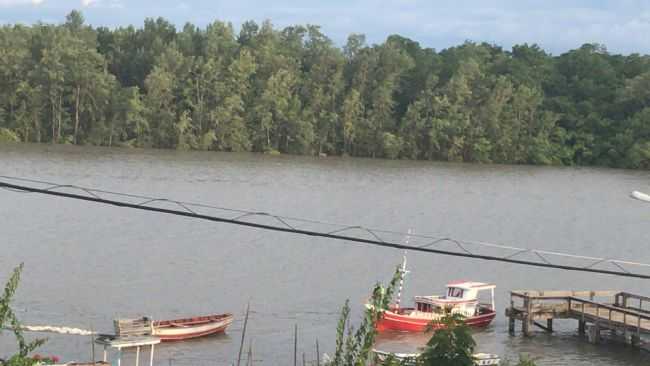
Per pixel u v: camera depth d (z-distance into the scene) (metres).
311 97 197.62
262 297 68.00
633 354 57.22
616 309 58.94
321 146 196.25
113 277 72.00
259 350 53.94
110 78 182.00
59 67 177.88
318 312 64.00
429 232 106.50
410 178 163.25
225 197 124.75
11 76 179.00
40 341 24.95
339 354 23.70
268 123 190.12
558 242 104.75
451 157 197.75
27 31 181.75
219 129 188.75
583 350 58.16
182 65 189.38
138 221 100.00
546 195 149.38
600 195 152.00
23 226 93.81
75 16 195.62
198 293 68.25
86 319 58.31
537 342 59.88
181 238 91.31
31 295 64.06
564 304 62.06
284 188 138.75
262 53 197.25
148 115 184.62
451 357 24.36
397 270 23.98
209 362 51.09
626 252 99.75
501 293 74.81
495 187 157.12
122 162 157.88
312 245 91.50
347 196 133.75
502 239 104.69
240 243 90.38
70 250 82.25
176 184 134.88
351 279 76.31
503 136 197.88
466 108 198.12
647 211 133.38
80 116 184.12
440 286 75.94
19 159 152.38
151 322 49.06
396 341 58.56
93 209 106.44
